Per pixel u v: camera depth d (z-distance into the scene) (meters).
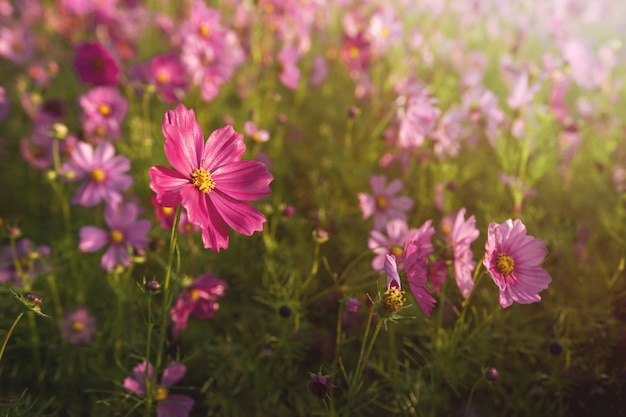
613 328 0.58
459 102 0.94
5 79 0.99
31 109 0.82
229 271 0.67
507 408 0.58
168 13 1.17
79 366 0.61
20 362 0.60
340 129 0.90
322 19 1.07
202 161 0.43
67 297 0.64
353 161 0.82
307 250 0.69
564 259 0.63
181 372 0.52
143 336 0.59
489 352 0.57
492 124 0.78
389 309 0.43
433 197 0.75
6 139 0.87
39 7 1.13
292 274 0.64
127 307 0.62
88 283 0.64
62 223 0.74
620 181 0.75
